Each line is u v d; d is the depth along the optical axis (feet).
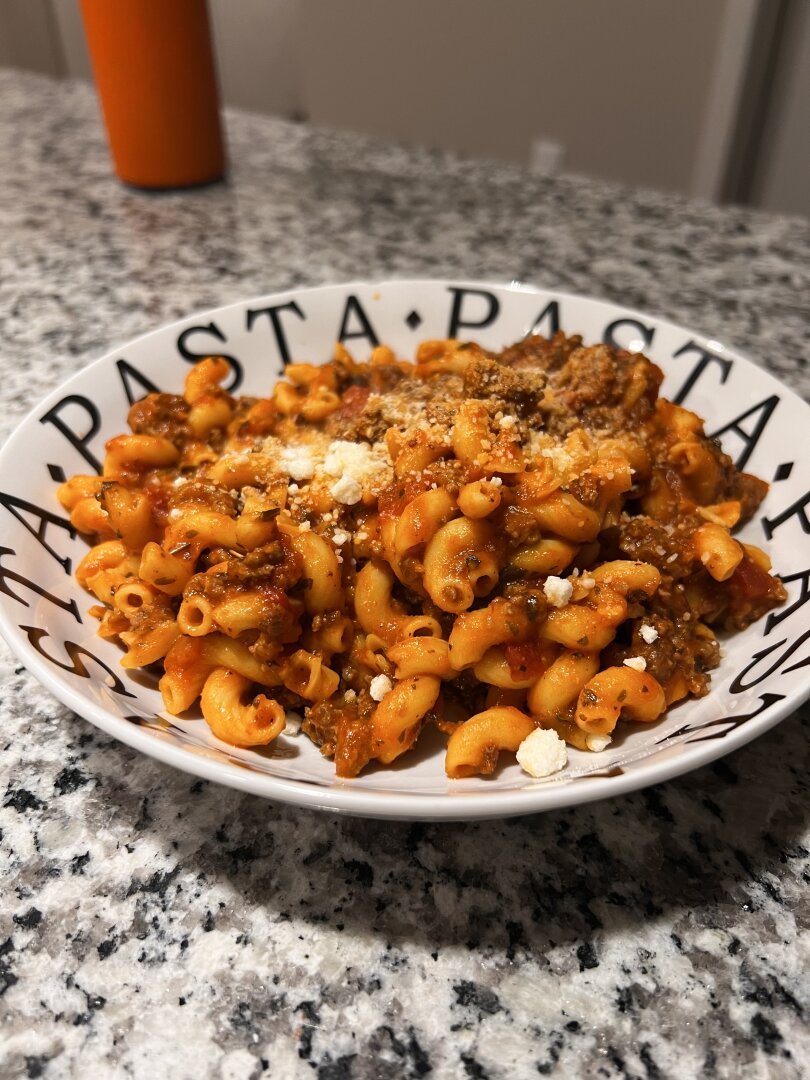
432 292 1.12
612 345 1.06
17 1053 0.56
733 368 0.99
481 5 2.48
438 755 0.72
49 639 0.70
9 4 2.85
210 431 0.95
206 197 1.71
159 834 0.68
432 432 0.78
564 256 1.54
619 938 0.62
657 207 1.72
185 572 0.76
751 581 0.79
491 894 0.64
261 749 0.71
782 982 0.59
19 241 1.56
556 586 0.71
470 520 0.73
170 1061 0.56
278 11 2.67
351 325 1.12
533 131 2.68
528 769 0.66
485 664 0.72
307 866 0.66
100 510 0.84
